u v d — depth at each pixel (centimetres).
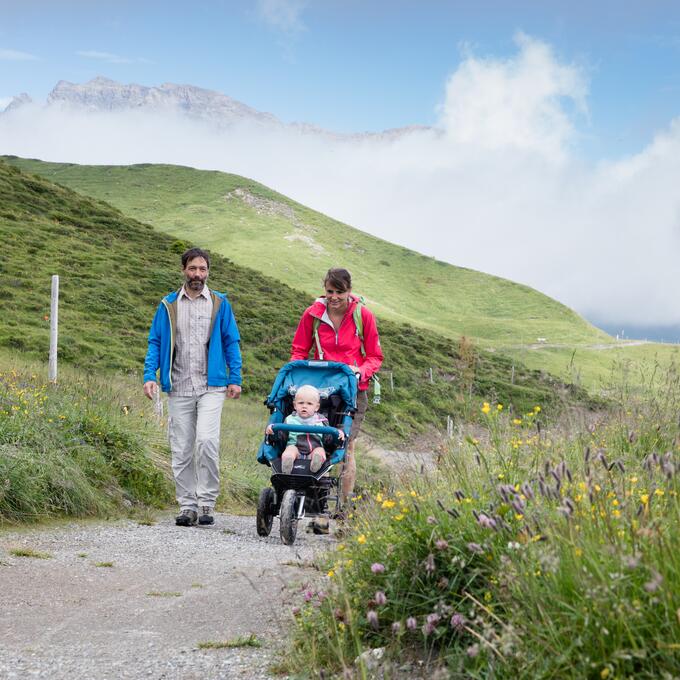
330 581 388
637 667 246
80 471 852
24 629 409
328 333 770
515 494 294
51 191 7162
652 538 269
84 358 3534
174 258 6300
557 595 269
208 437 830
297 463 714
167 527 809
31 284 4556
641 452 482
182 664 351
